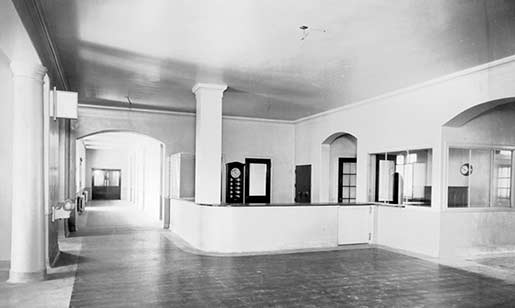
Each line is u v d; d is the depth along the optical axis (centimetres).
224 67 642
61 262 613
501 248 724
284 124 1234
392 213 788
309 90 796
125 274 545
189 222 817
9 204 589
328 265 620
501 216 731
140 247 754
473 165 733
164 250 726
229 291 471
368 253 725
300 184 1193
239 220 723
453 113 655
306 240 772
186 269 579
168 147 1104
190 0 399
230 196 1088
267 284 504
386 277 548
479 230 710
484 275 564
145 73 688
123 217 1308
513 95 559
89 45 543
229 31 482
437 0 388
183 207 874
